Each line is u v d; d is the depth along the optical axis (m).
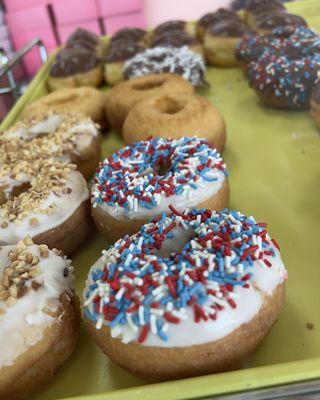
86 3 0.54
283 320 0.17
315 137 0.27
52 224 0.21
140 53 0.39
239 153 0.27
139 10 0.55
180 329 0.14
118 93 0.32
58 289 0.16
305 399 0.12
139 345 0.14
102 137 0.33
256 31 0.39
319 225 0.21
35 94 0.38
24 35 0.55
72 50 0.41
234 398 0.13
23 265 0.17
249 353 0.15
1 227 0.20
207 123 0.26
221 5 0.55
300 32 0.33
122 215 0.20
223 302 0.14
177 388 0.13
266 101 0.30
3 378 0.15
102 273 0.16
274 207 0.22
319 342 0.16
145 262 0.15
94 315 0.15
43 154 0.25
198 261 0.15
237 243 0.15
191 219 0.17
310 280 0.18
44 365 0.16
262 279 0.15
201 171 0.20
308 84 0.28
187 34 0.42
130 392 0.13
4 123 0.32
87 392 0.16
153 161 0.22
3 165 0.24
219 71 0.39
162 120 0.26
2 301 0.15
